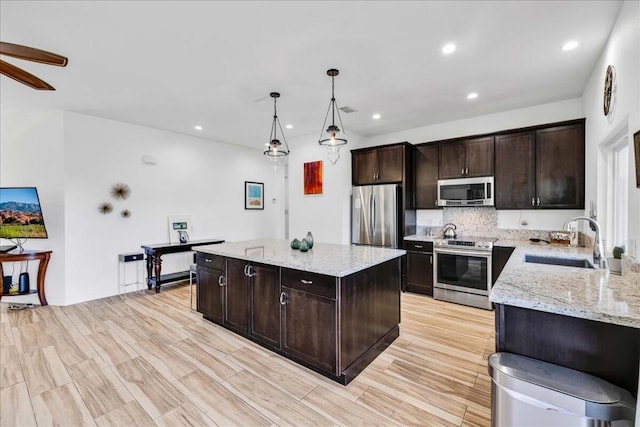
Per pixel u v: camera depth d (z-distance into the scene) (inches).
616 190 107.7
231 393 82.6
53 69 111.9
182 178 207.0
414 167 187.9
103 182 169.6
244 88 129.6
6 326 128.1
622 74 80.4
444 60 106.6
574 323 51.9
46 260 154.0
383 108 156.4
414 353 104.4
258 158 259.8
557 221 152.6
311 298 91.6
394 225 179.9
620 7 78.9
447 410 75.4
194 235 212.7
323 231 207.8
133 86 127.0
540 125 144.0
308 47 97.8
